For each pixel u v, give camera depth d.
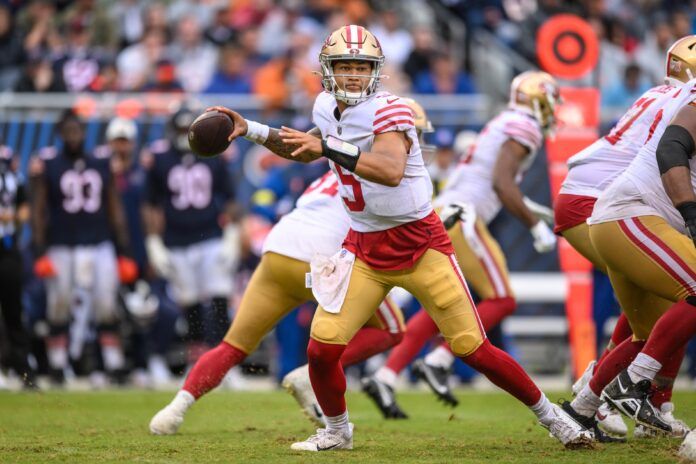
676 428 20.62
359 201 18.09
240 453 18.66
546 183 40.81
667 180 18.00
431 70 46.34
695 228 17.70
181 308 38.09
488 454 18.42
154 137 41.59
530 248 40.94
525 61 48.16
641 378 18.94
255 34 48.53
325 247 21.72
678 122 18.30
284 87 44.31
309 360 18.58
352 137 17.78
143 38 48.69
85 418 25.61
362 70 17.73
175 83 44.22
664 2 53.78
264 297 22.28
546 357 41.25
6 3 50.97
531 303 40.94
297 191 36.62
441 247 18.44
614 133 21.59
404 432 22.75
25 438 21.27
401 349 26.47
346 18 50.06
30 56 49.06
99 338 37.00
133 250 38.50
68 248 36.22
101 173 36.31
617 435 20.84
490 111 41.97
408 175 18.00
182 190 36.94
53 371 36.81
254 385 39.59
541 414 18.80
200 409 26.88
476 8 49.97
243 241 38.75
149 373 37.62
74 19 49.72
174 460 17.75
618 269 19.31
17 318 33.62
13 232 33.50
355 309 18.42
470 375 38.19
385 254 18.28
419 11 51.94
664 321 18.75
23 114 41.91
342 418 19.16
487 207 27.84
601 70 45.47
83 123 41.53
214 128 17.50
